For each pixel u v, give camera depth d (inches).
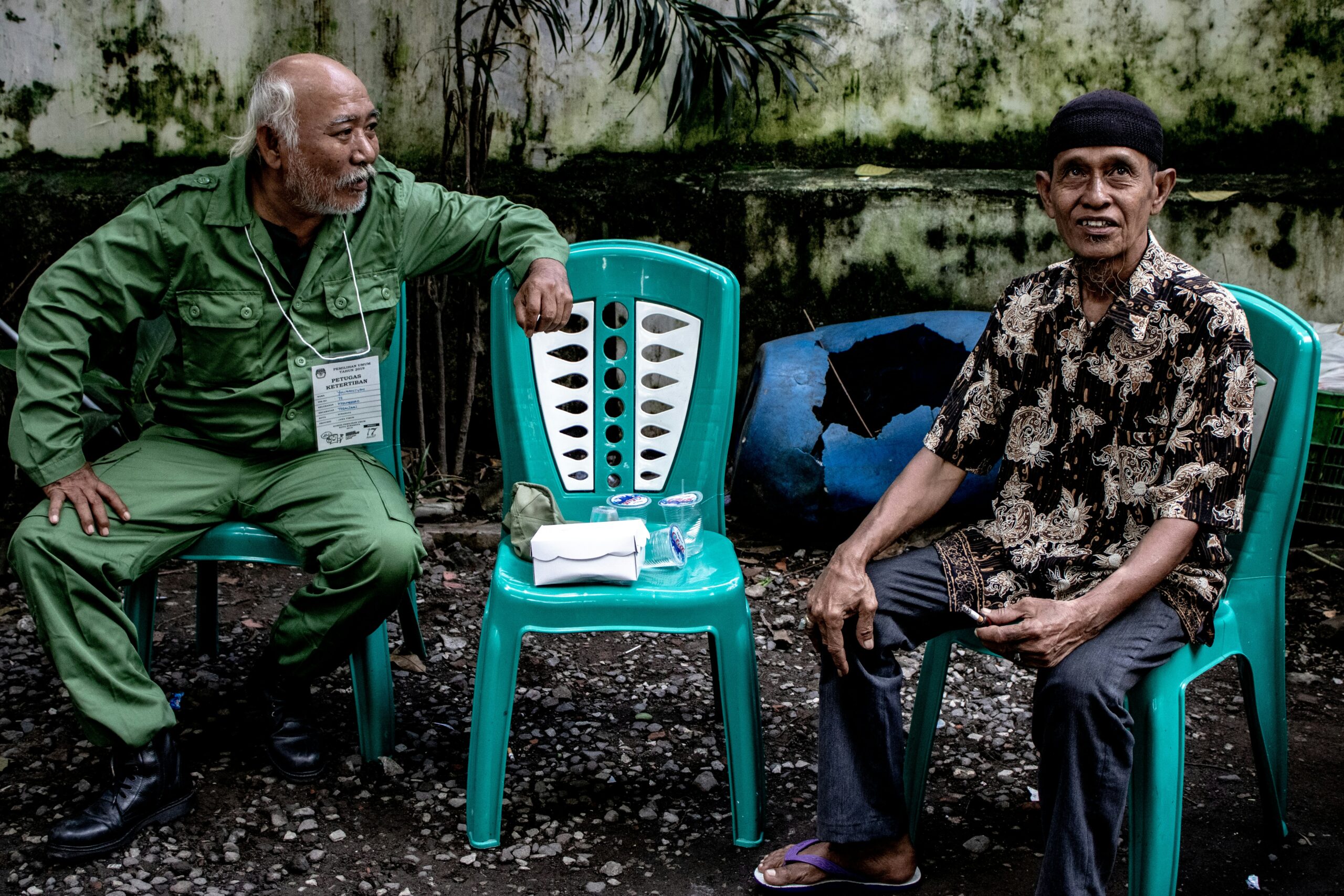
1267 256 161.3
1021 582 79.0
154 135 174.1
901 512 80.7
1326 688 114.4
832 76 169.9
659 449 100.3
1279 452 79.6
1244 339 71.1
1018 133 169.0
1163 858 73.4
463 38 170.1
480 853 88.1
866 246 168.4
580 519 101.0
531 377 99.2
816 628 77.7
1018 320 79.0
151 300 96.3
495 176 174.1
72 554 87.2
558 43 170.2
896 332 155.7
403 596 97.2
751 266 171.3
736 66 167.8
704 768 101.1
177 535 95.6
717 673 108.7
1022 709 110.7
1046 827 71.8
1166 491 72.5
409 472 170.9
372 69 172.4
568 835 90.7
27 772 98.7
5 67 171.5
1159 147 73.5
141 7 169.9
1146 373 74.1
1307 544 145.8
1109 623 72.9
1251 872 84.6
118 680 87.7
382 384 104.0
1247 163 165.9
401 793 96.3
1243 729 106.9
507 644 86.4
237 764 100.0
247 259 95.6
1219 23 162.6
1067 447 77.9
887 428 146.8
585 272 98.7
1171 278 73.8
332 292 98.2
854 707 79.0
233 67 171.9
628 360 99.3
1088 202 72.6
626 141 173.3
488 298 173.0
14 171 173.9
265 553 98.4
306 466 99.3
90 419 124.1
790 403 148.7
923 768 87.4
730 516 162.1
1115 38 165.2
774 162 172.9
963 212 165.5
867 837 79.5
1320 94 161.8
